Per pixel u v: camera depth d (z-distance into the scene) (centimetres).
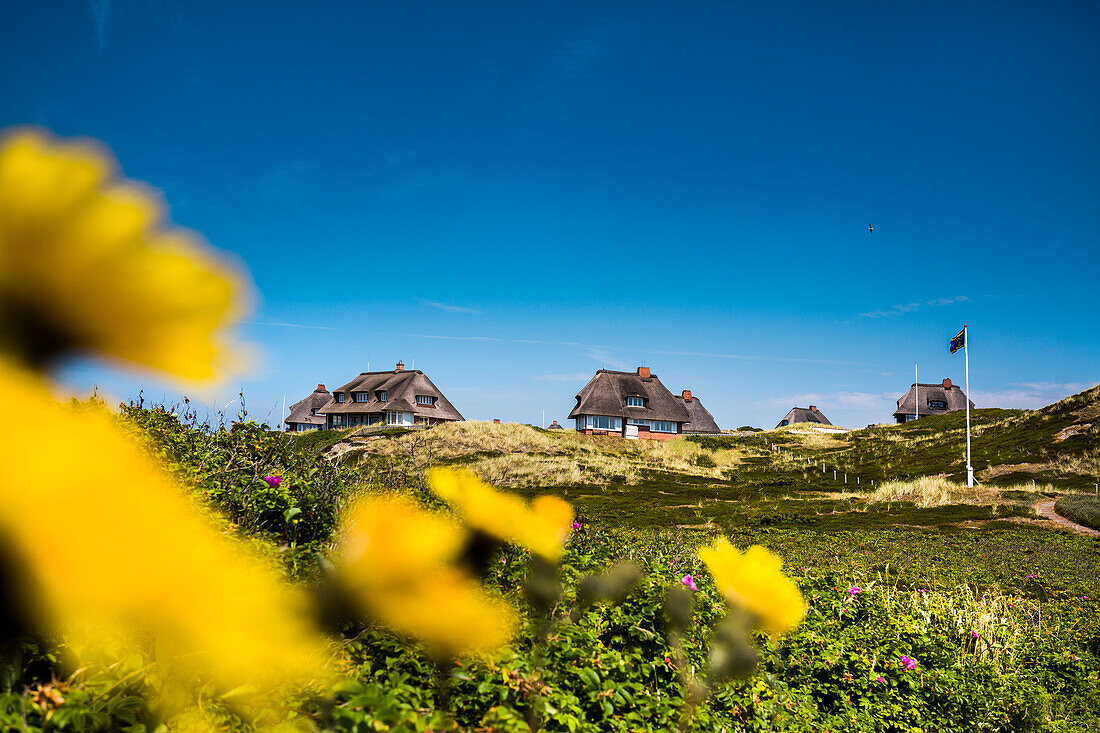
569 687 284
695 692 312
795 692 458
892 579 1034
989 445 3556
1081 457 3002
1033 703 566
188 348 18
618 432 6278
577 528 602
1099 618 891
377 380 6988
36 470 16
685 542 830
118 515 17
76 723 81
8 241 17
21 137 18
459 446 3406
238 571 20
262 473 446
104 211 18
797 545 1585
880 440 4522
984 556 1448
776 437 4931
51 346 17
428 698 163
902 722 481
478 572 32
